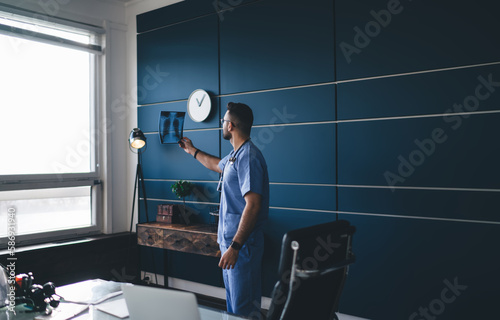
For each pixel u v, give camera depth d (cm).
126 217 490
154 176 460
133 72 485
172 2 445
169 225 412
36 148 423
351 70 327
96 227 466
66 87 447
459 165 283
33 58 421
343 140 331
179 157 437
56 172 438
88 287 212
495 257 270
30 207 415
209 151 414
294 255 133
